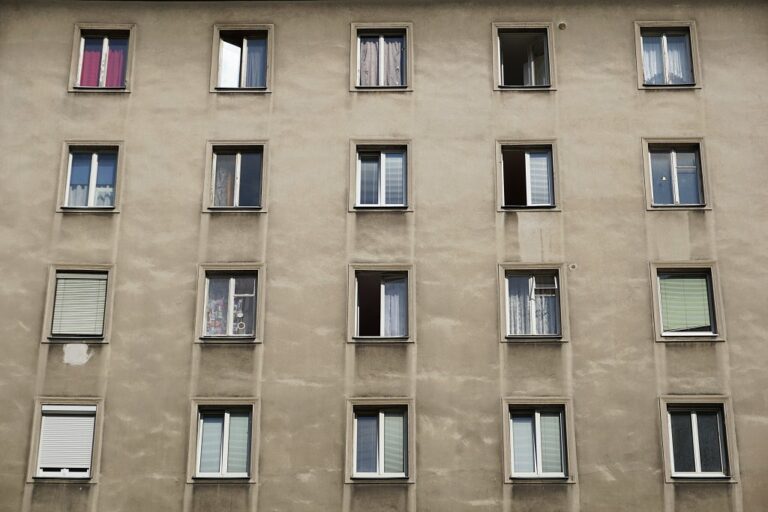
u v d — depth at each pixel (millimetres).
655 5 27031
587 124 26016
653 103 26188
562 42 26781
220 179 26016
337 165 25797
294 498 23375
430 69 26578
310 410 23922
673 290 24875
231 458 23828
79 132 26172
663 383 23953
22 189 25609
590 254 24938
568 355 24203
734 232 25062
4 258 25078
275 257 25062
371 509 23281
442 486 23391
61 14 27172
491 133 25984
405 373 24141
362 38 27188
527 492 23328
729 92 26234
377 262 24984
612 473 23391
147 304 24734
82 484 23516
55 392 24125
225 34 27203
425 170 25688
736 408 23781
